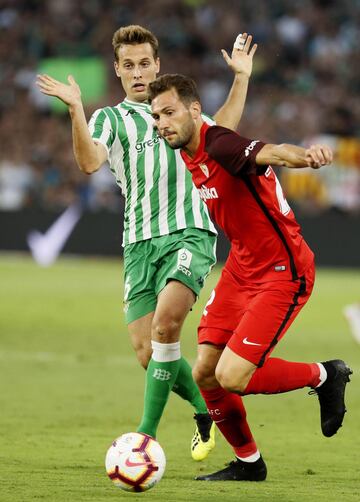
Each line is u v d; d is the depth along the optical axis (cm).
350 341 4650
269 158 1788
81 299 5959
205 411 2273
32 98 9806
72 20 10212
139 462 1831
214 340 2019
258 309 1958
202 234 2302
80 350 4275
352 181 8056
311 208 8075
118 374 3694
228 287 2027
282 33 10119
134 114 2355
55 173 9112
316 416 2939
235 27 10188
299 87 9850
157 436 2598
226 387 1958
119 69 2395
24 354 4131
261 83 9850
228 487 1961
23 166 9194
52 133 9481
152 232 2306
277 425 2784
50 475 2039
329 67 10000
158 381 2102
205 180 1952
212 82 9894
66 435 2562
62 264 8125
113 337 4712
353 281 7262
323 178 8044
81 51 10038
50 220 8481
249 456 2036
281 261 1973
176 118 1908
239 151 1825
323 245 8012
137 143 2333
